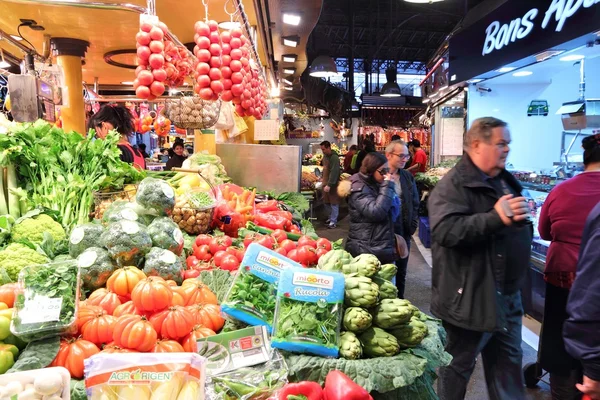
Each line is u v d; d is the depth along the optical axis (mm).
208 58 3109
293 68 11477
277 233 3027
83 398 1419
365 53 23359
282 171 5512
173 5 5199
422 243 8375
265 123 6426
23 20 5383
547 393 3229
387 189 3912
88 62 7852
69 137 2938
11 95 3535
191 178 3691
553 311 2904
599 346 1747
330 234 9227
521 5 5203
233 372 1562
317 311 1704
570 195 2834
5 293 1665
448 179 2486
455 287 2422
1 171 2686
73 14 5180
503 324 2412
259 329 1670
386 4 17703
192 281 2029
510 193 2484
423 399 1820
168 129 7543
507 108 6969
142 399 1253
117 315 1712
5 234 2311
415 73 26750
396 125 19469
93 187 2834
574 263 2771
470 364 2516
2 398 1193
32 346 1514
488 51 6035
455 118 9359
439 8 17125
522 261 2492
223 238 2760
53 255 2270
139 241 2076
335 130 21328
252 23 6230
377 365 1644
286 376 1557
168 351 1590
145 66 2797
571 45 4469
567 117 5375
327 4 17828
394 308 1771
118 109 4039
